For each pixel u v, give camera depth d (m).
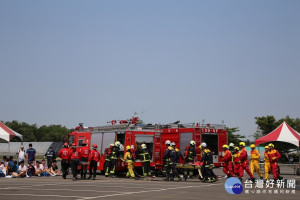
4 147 67.56
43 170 24.89
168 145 20.45
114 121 24.45
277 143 38.22
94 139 25.44
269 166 19.19
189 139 22.70
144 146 21.95
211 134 22.84
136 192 13.66
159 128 24.23
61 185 16.69
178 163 22.38
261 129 56.56
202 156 19.02
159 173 23.89
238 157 18.56
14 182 18.55
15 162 24.02
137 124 23.88
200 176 20.81
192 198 11.84
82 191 13.99
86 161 21.05
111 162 22.48
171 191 14.06
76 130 27.81
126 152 21.64
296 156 46.53
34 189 14.77
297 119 56.22
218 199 11.60
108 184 17.31
